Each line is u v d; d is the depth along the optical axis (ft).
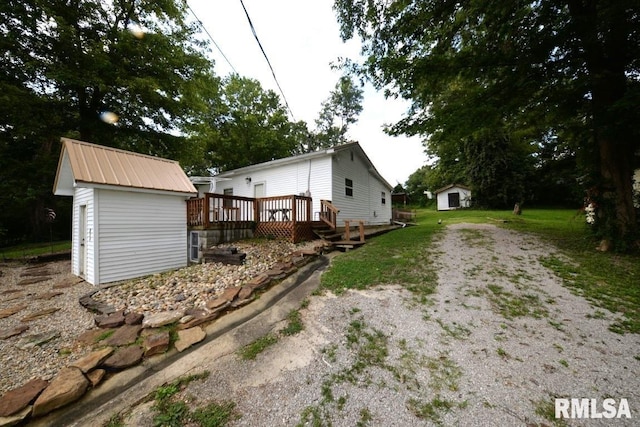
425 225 38.42
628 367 7.27
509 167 62.18
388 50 20.89
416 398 6.45
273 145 63.05
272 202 29.22
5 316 11.00
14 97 23.04
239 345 8.88
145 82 28.73
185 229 20.57
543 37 16.38
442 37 19.43
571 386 6.68
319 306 11.57
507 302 11.25
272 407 6.26
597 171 18.26
